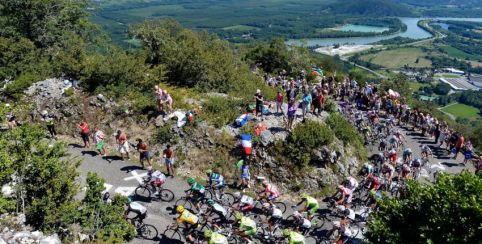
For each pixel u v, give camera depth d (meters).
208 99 28.66
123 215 17.78
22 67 33.94
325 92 30.25
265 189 20.25
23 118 28.05
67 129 28.17
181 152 24.83
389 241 12.47
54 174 15.38
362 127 30.83
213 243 16.06
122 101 28.50
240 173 23.78
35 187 15.01
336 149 24.72
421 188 13.21
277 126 25.42
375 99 36.12
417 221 12.55
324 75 50.38
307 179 23.48
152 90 30.03
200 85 31.78
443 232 11.62
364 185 23.16
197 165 24.30
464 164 29.36
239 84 33.03
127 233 16.66
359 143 28.30
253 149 24.19
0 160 14.26
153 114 27.31
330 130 25.62
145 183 20.73
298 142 24.00
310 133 24.45
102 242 15.08
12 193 15.12
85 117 28.23
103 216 16.05
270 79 38.81
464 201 11.57
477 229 11.24
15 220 14.34
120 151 24.50
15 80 30.97
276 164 23.83
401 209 13.24
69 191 15.58
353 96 37.66
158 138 25.73
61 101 28.94
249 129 24.98
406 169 24.45
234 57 41.16
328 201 22.78
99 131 25.28
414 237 12.52
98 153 25.39
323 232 20.06
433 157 30.30
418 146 32.00
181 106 27.62
